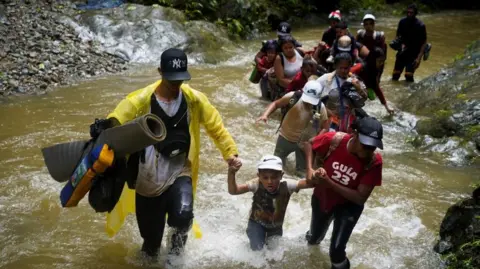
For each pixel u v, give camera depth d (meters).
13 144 6.63
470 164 6.68
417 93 8.98
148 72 10.04
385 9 19.64
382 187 6.00
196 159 4.30
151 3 12.77
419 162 6.72
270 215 4.52
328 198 4.29
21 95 8.39
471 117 7.43
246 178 6.11
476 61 9.47
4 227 4.90
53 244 4.69
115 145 3.63
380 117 8.28
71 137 6.89
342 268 4.27
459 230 4.57
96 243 4.74
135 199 4.26
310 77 7.01
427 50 10.21
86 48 10.53
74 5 11.97
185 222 4.01
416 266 4.53
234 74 10.41
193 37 11.57
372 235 5.02
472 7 21.86
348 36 8.11
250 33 14.32
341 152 4.13
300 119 5.93
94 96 8.52
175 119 4.05
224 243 4.77
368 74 7.89
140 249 4.67
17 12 11.09
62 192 3.86
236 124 7.74
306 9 16.72
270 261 4.54
